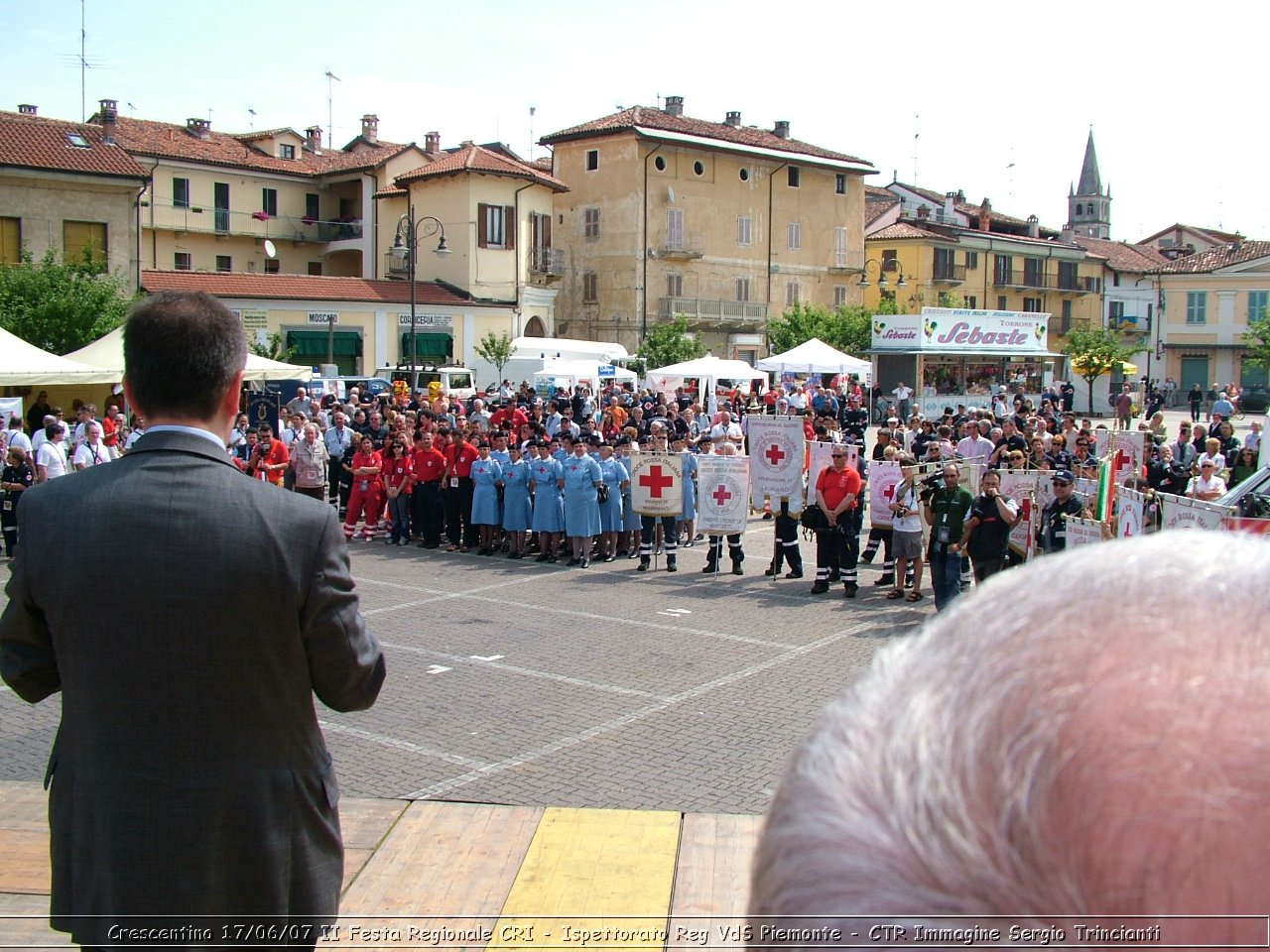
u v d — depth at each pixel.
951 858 0.60
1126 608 0.66
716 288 52.09
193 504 2.34
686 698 8.53
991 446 18.30
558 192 48.72
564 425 22.61
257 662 2.34
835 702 0.79
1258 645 0.61
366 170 48.69
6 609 2.48
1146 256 74.56
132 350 2.47
